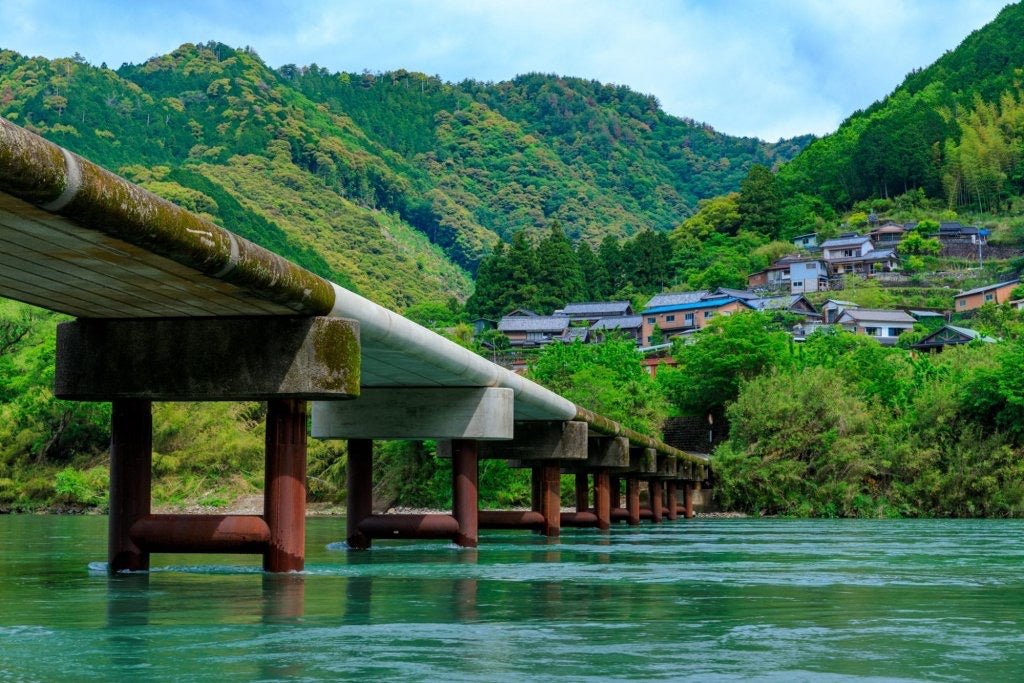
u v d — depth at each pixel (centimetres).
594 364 8700
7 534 3916
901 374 8794
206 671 908
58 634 1124
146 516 1842
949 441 7344
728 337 9088
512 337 16812
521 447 3550
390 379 2594
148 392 1717
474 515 2856
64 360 1739
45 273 1423
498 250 19188
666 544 3278
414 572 2014
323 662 959
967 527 5078
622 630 1184
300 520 1822
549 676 896
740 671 925
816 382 7562
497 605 1434
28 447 8081
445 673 905
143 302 1608
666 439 9056
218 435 8150
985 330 14650
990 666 955
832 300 16175
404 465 7456
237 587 1633
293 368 1692
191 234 1280
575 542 3397
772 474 7312
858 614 1353
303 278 1600
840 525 5412
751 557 2597
